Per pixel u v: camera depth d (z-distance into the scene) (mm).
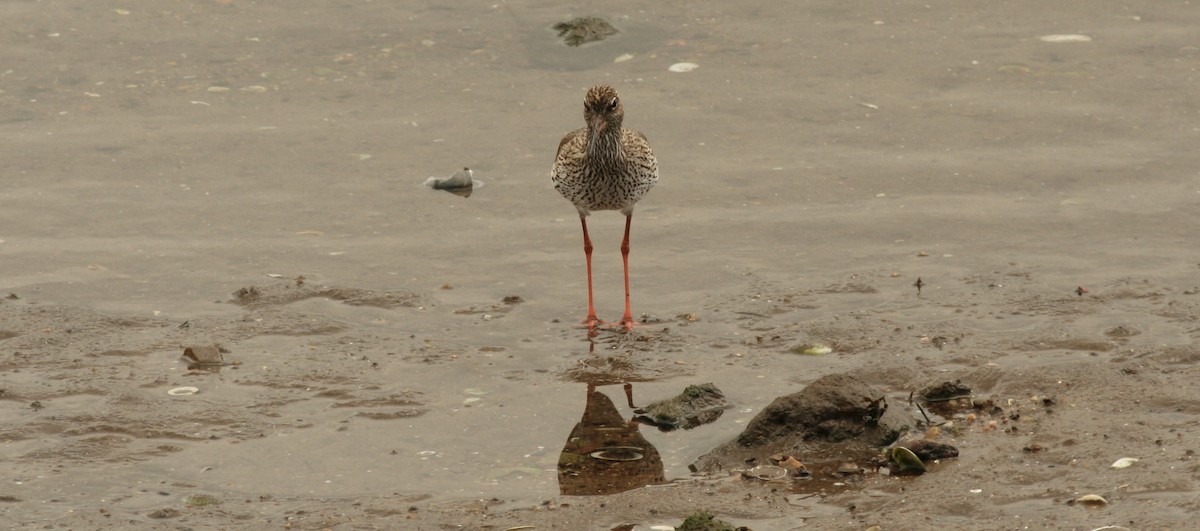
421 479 10336
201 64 20469
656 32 21375
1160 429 10430
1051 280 14109
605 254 15406
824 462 10398
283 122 18828
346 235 15852
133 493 10055
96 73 20156
